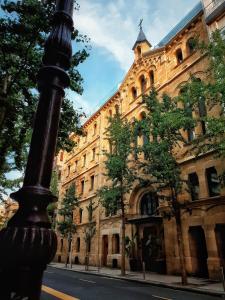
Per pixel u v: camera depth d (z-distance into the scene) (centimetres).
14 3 828
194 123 1382
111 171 1925
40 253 148
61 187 3991
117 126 2064
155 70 2414
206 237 1452
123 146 1939
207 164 1586
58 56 209
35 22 829
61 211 2831
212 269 1355
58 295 784
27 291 145
